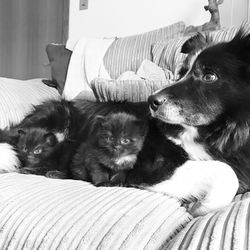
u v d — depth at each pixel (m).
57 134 1.75
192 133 1.31
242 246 0.62
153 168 1.25
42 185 1.23
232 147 1.28
